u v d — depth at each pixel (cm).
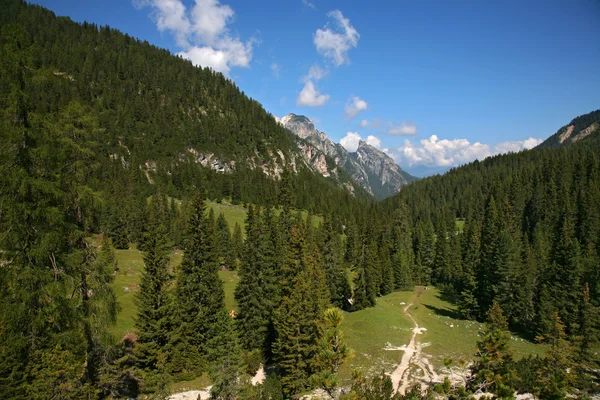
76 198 2116
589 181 12644
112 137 17812
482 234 10762
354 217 14425
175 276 4359
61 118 2091
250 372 3803
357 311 6166
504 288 5747
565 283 5244
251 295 4344
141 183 15312
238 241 9412
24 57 1769
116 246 9069
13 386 2145
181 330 3691
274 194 16188
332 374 1182
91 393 2492
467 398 1221
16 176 1736
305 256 4562
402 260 9281
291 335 3216
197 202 4156
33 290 1861
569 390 2783
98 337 2267
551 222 11038
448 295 8369
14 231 1800
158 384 2892
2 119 1759
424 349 4216
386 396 1520
